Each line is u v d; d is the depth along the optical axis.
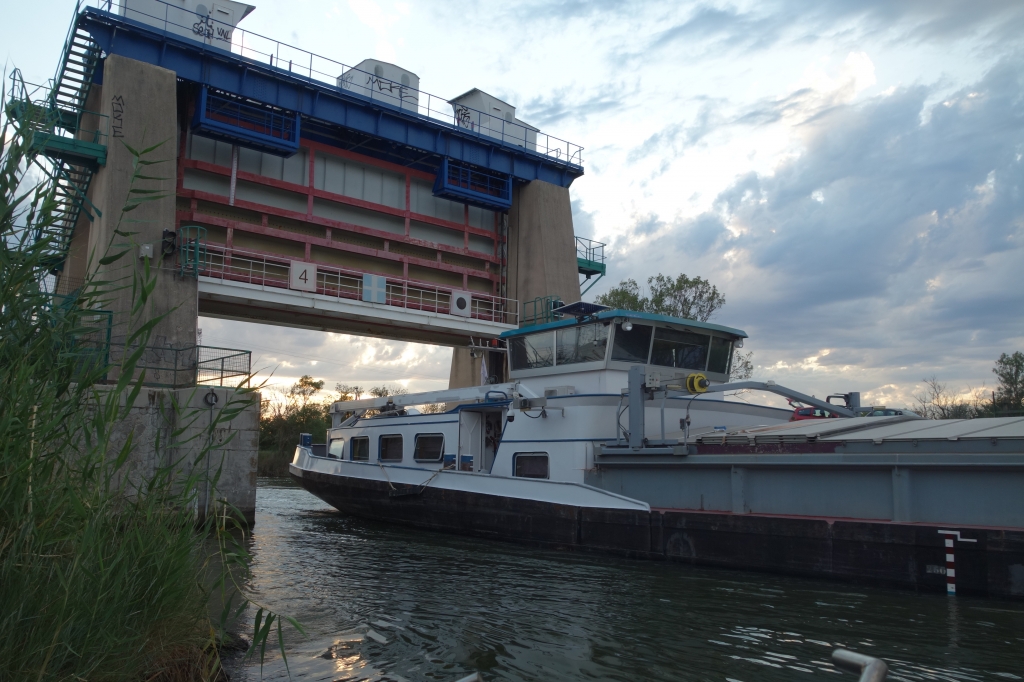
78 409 4.79
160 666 4.76
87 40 22.50
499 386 14.30
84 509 4.38
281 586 9.30
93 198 21.86
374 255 28.53
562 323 14.59
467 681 2.58
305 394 54.97
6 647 3.74
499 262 32.94
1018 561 7.75
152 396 14.70
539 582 9.53
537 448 13.52
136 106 21.48
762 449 10.22
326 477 17.34
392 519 15.59
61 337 4.86
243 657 6.23
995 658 6.16
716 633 7.04
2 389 4.36
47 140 4.95
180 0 24.53
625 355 13.88
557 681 5.79
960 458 8.30
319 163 28.36
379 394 52.78
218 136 24.52
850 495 9.33
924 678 5.69
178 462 5.32
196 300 20.23
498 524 13.01
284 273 26.61
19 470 4.13
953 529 8.19
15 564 3.94
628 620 7.55
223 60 24.27
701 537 10.37
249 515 15.80
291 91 26.25
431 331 29.97
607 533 11.41
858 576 8.85
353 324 28.78
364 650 6.55
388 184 30.17
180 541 4.97
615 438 12.88
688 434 11.90
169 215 21.02
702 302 35.81
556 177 33.47
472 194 30.78
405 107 29.92
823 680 5.73
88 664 4.12
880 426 10.44
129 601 4.45
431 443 16.12
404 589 9.12
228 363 16.69
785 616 7.60
